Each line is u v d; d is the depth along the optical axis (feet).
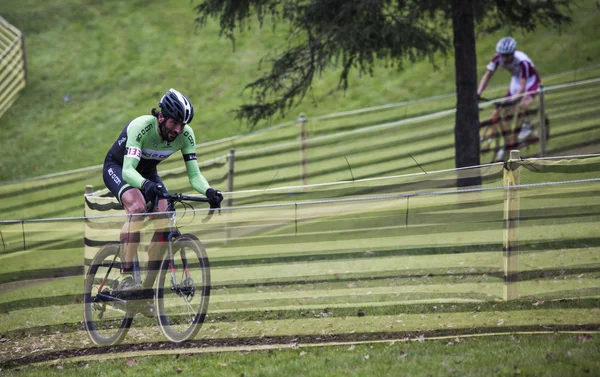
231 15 70.44
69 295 46.80
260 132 105.50
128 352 36.35
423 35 68.85
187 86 131.85
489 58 118.93
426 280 44.52
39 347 38.04
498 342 32.35
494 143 79.92
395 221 50.75
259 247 55.42
